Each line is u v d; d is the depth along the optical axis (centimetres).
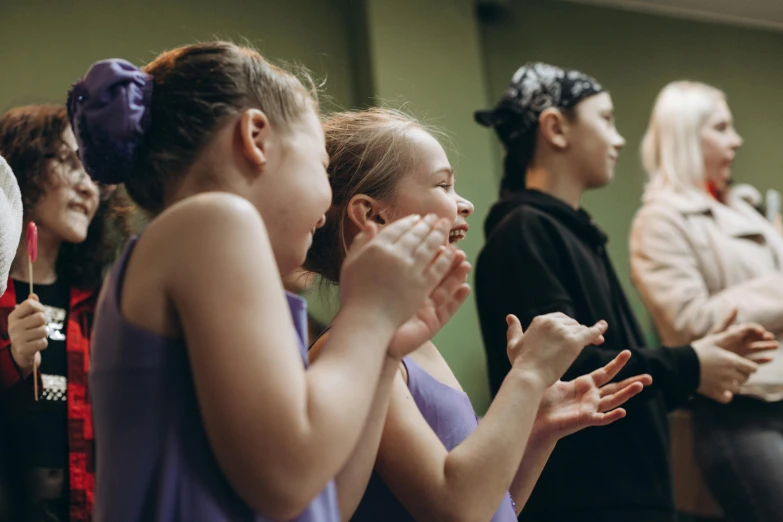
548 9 448
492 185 396
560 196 268
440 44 404
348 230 153
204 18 373
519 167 277
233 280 97
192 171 109
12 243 142
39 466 197
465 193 391
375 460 127
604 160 270
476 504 121
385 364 114
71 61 347
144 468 100
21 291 217
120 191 238
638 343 253
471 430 142
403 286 106
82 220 225
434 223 112
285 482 93
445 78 401
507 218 246
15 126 226
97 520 104
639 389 156
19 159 222
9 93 335
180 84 111
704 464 280
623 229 430
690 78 465
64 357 212
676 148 335
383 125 159
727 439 276
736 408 279
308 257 156
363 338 102
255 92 112
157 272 100
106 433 104
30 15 345
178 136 109
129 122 109
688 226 316
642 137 447
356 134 158
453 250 117
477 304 247
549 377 130
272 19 387
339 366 100
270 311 97
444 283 116
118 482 101
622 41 458
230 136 109
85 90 112
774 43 490
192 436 101
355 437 98
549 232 243
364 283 106
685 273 307
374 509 136
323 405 96
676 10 472
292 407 94
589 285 240
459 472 122
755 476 270
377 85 387
